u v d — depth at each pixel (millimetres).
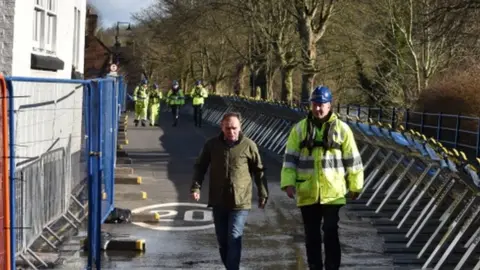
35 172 6852
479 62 23422
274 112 22953
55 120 7469
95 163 7621
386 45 30953
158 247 9633
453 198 10047
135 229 10820
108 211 10273
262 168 7629
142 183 15594
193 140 26766
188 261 8836
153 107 33625
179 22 41656
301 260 8953
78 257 8445
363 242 10016
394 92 29828
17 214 6324
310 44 34281
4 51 10258
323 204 7320
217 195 7477
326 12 34219
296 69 40688
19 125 6344
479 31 20906
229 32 46562
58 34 13445
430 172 11211
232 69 61375
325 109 7363
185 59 63844
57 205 7789
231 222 7445
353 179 7410
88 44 64312
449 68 27094
